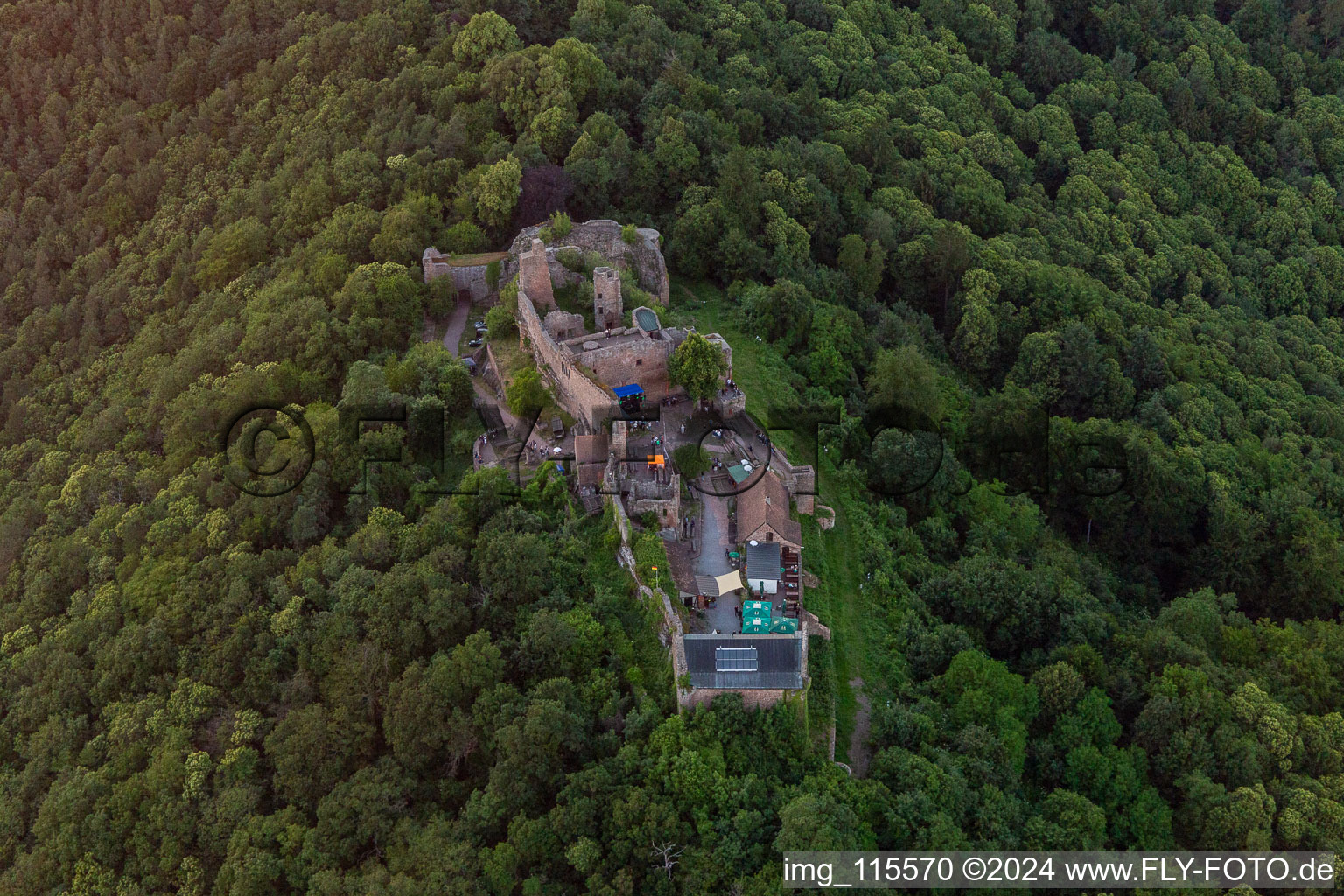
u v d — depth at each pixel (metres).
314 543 133.50
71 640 133.88
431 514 128.88
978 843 105.69
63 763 123.75
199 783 113.75
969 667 118.56
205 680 122.94
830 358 164.25
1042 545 156.12
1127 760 116.44
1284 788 116.62
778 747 106.31
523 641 113.56
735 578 118.75
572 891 100.94
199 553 135.12
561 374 140.88
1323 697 132.75
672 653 110.56
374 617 118.69
